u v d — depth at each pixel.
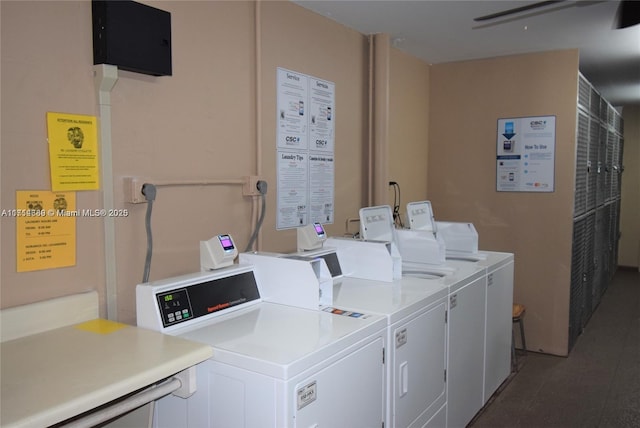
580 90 4.01
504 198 4.15
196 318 1.75
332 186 3.15
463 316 2.54
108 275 1.86
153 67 1.89
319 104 3.00
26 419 1.05
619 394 3.27
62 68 1.70
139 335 1.59
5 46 1.55
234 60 2.39
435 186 4.45
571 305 4.04
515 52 3.94
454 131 4.33
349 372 1.62
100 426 1.73
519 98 4.03
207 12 2.23
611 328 4.72
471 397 2.71
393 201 3.88
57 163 1.70
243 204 2.48
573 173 3.86
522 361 3.87
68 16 1.71
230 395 1.48
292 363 1.37
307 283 1.92
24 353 1.43
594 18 3.08
